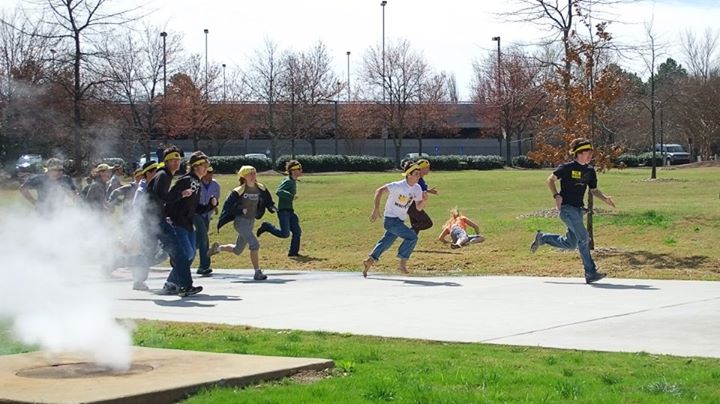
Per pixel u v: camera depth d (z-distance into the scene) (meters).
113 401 6.53
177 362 8.03
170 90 53.03
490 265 16.80
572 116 18.59
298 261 18.97
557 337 9.62
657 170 47.31
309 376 7.72
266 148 74.25
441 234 19.75
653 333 9.75
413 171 15.73
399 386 7.16
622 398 6.68
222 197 32.16
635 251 16.94
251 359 8.16
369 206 28.17
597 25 24.30
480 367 7.95
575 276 15.16
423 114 72.56
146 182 14.11
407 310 11.82
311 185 38.00
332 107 71.38
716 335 9.58
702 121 64.69
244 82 83.25
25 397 6.68
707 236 17.91
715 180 34.62
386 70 71.69
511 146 75.31
